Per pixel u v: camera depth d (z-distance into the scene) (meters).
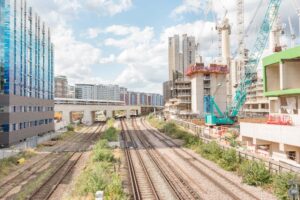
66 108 107.12
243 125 34.94
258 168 23.77
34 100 62.34
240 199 19.55
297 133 24.66
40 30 68.31
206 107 84.69
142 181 24.75
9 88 47.81
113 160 34.22
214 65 107.06
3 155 36.91
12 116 48.84
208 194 20.95
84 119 115.81
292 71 29.02
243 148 36.09
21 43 54.69
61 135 67.50
